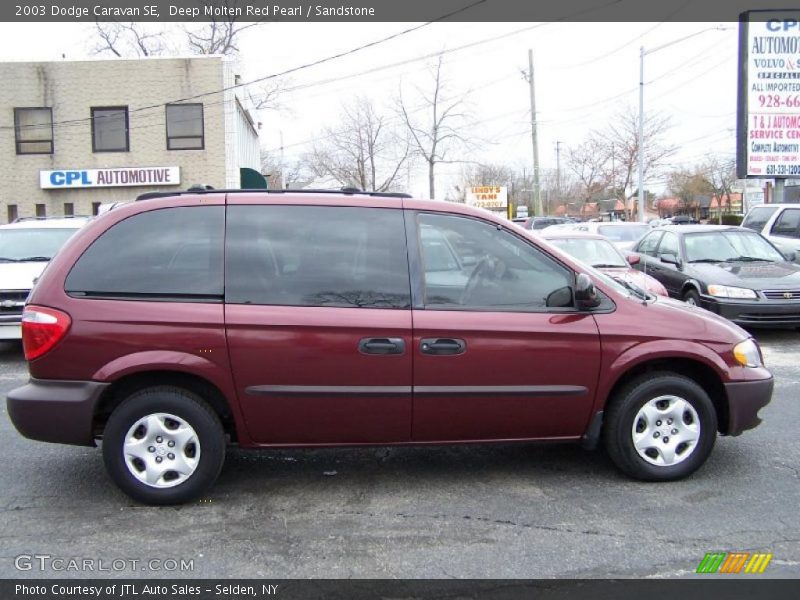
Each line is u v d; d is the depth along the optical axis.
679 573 3.43
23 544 3.76
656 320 4.47
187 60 25.66
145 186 25.98
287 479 4.67
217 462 4.23
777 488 4.45
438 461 5.00
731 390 4.52
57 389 4.11
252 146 34.62
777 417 6.01
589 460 4.98
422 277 4.31
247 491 4.46
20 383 7.61
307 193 4.44
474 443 4.42
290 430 4.26
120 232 4.26
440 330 4.21
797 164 15.98
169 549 3.69
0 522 4.03
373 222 4.37
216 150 25.97
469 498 4.33
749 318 9.47
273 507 4.21
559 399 4.36
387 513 4.12
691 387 4.48
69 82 25.56
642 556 3.59
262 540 3.79
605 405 4.52
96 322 4.09
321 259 4.28
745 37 15.64
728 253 10.93
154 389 4.20
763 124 15.85
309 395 4.18
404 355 4.20
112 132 25.91
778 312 9.43
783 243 13.15
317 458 5.08
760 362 4.73
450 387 4.25
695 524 3.94
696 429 4.52
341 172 39.47
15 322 8.52
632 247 13.66
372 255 4.31
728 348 4.53
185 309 4.14
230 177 26.06
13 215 25.95
